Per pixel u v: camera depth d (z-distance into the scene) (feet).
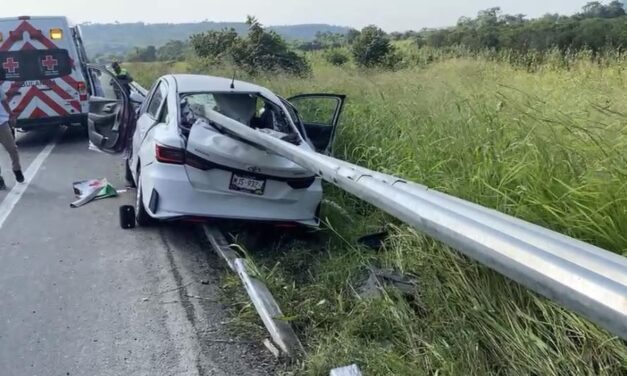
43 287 15.25
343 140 24.81
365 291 13.44
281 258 16.94
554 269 6.01
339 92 35.09
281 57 68.90
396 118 24.03
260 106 21.56
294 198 17.83
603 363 8.88
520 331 9.73
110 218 21.29
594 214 10.46
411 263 13.19
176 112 18.63
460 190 13.30
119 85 23.84
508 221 7.50
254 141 15.62
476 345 10.21
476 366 9.90
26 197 24.58
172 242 18.72
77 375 11.27
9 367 11.53
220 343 12.42
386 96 28.68
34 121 38.04
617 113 13.35
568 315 9.23
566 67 33.40
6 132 26.21
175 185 17.12
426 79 30.22
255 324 13.12
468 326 10.78
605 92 18.28
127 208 20.03
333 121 22.12
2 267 16.65
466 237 7.32
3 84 37.06
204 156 16.97
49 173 29.37
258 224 18.52
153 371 11.41
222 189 17.26
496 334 10.23
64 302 14.35
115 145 24.40
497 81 25.18
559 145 13.00
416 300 12.39
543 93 19.43
